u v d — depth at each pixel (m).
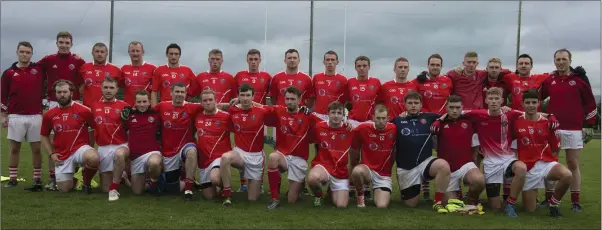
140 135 6.79
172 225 5.14
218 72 8.01
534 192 6.21
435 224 5.39
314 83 7.89
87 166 6.75
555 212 5.93
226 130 6.76
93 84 7.70
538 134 6.20
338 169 6.38
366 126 6.50
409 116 6.60
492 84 7.54
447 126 6.45
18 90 7.30
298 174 6.54
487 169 6.36
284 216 5.67
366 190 6.98
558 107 6.66
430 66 7.50
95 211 5.73
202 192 7.14
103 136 6.90
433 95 7.48
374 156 6.49
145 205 6.14
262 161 6.73
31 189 7.05
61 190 6.96
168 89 7.81
